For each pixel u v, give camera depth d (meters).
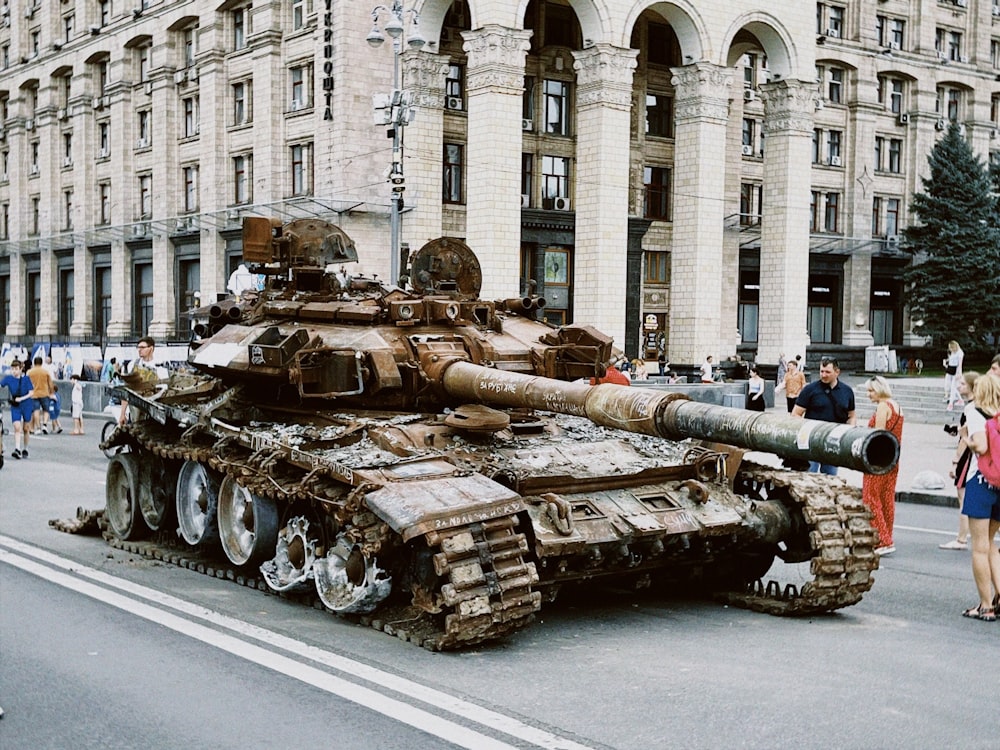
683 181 40.44
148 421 12.56
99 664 7.85
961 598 10.47
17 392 21.61
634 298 44.19
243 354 10.67
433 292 11.70
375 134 37.84
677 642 8.60
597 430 10.53
